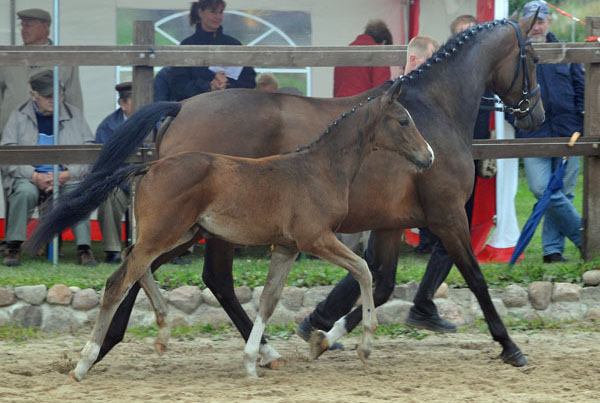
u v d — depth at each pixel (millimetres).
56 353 9195
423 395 7316
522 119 9883
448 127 8953
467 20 11961
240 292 10664
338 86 14203
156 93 13422
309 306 10781
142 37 10367
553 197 12555
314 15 14789
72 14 14141
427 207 8805
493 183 13367
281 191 7730
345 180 8086
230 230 7742
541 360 8883
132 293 8352
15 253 12453
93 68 14359
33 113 13180
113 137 8375
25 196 12352
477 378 8031
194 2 14281
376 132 8234
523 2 22859
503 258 13195
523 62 9641
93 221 14562
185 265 12320
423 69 9141
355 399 7090
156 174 7609
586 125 11438
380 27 14445
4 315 10320
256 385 7738
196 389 7484
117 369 8492
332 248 7914
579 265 11656
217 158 7688
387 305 10828
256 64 10320
